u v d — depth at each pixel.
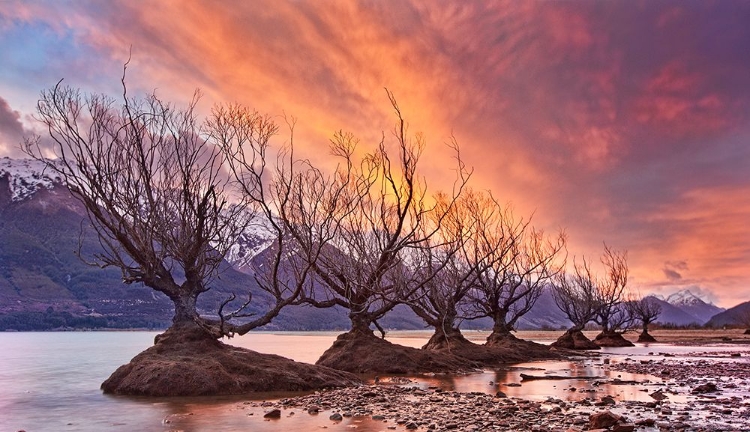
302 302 29.41
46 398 19.86
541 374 29.11
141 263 22.89
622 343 71.50
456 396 18.92
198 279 24.22
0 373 32.41
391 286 34.03
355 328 32.50
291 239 30.92
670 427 12.93
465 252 43.66
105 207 22.73
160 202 24.55
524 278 53.44
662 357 45.16
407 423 13.35
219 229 25.22
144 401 18.58
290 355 46.41
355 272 32.12
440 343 39.53
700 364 35.53
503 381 25.39
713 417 14.49
